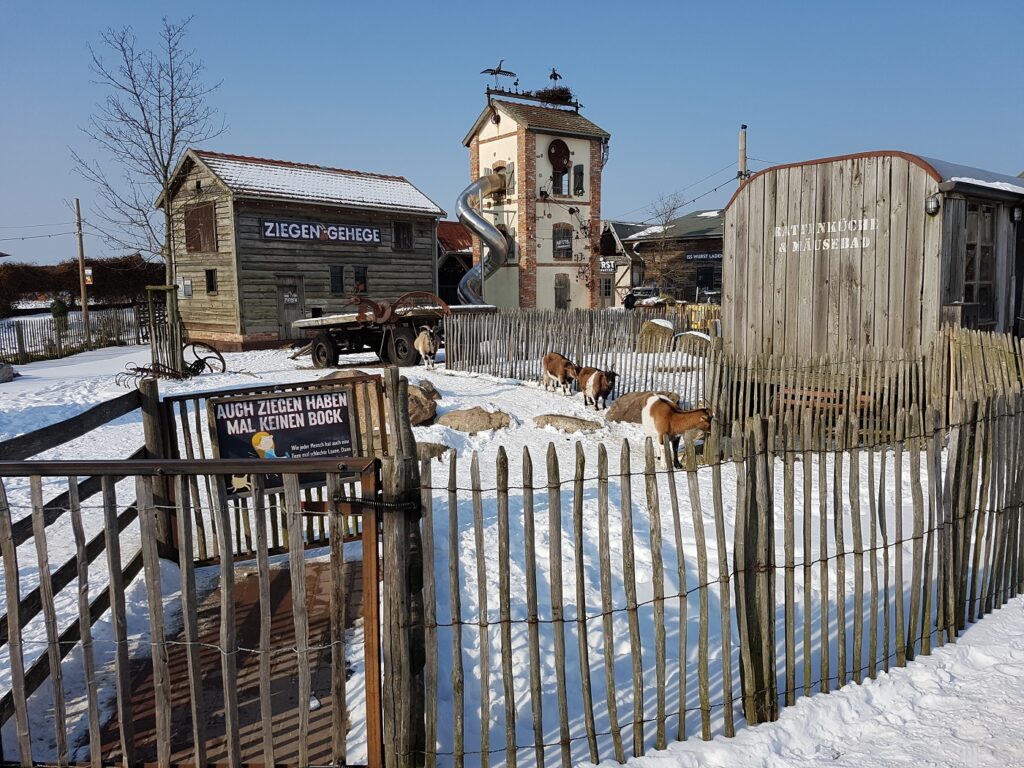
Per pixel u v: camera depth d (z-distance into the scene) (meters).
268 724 3.37
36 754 3.66
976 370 8.84
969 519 4.96
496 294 37.72
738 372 10.02
